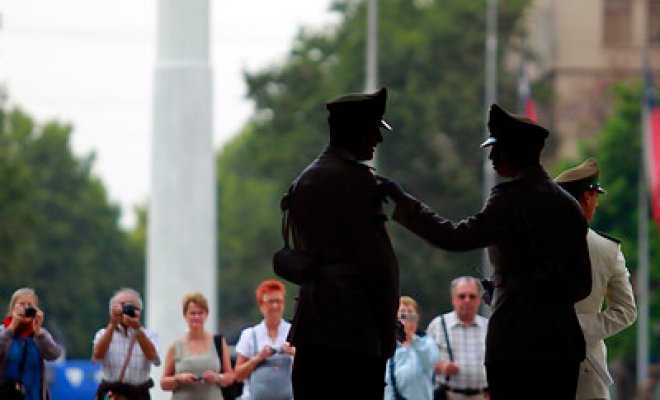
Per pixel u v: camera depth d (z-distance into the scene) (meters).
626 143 120.94
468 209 135.75
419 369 26.50
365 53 140.75
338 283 17.12
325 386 17.14
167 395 33.97
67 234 185.75
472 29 144.00
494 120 17.92
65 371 69.44
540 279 17.56
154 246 36.72
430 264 128.88
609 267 19.58
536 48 156.75
